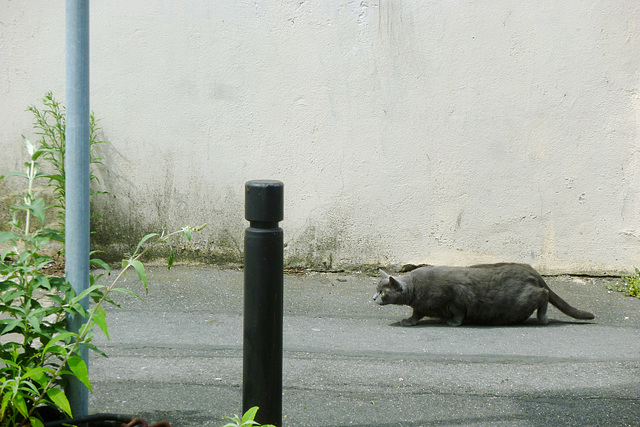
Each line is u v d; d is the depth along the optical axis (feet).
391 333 18.33
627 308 20.80
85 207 10.87
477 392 14.14
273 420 10.36
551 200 22.94
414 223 23.09
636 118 22.50
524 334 18.53
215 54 22.26
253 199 10.07
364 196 22.98
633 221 22.97
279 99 22.50
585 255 23.21
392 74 22.39
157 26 22.07
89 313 10.59
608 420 12.89
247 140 22.67
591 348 17.26
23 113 22.18
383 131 22.66
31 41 21.91
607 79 22.36
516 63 22.33
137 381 14.11
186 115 22.50
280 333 10.36
